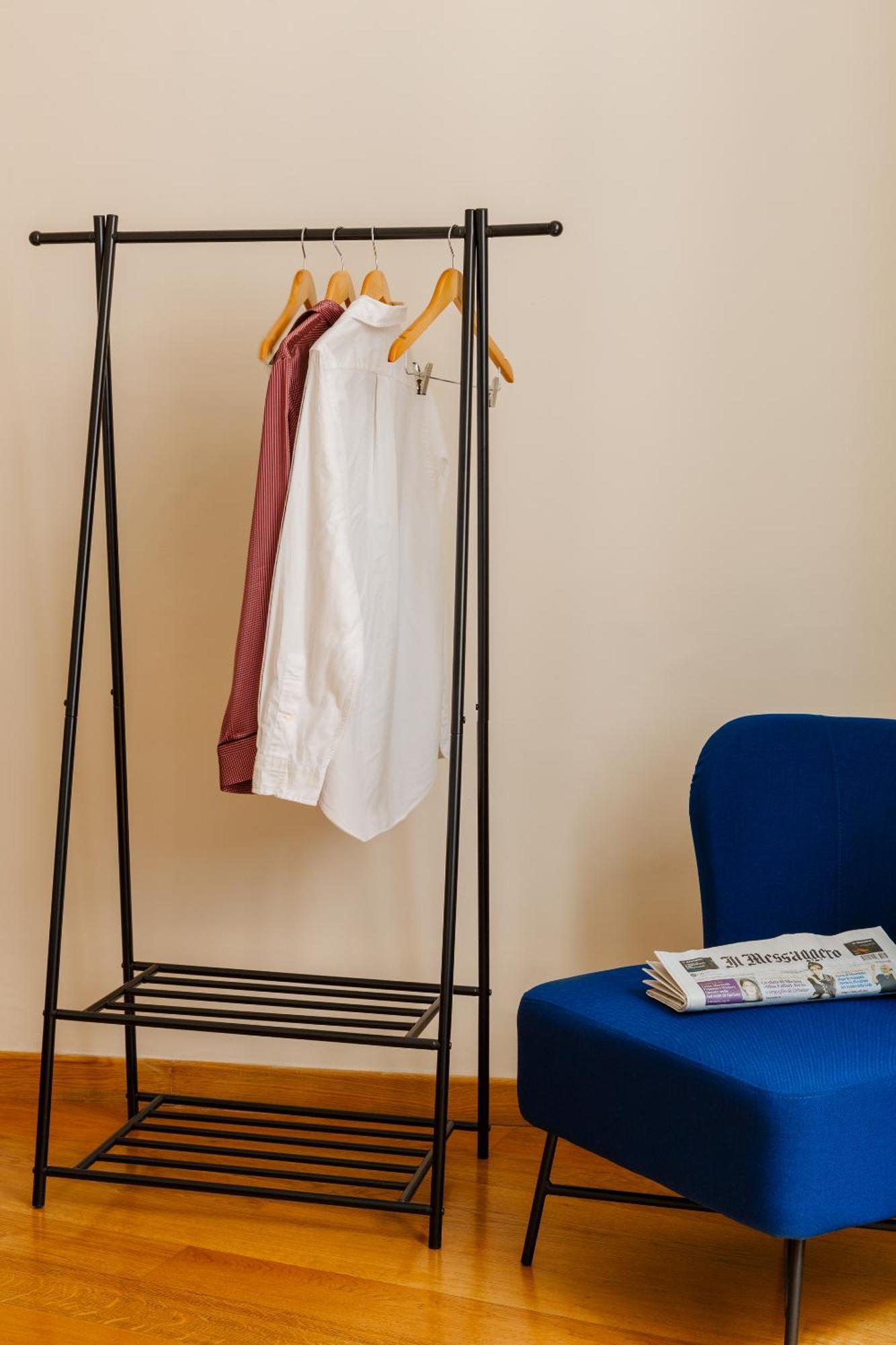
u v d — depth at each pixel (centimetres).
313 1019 201
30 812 251
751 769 194
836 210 220
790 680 228
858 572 224
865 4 216
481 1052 220
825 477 224
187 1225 195
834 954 179
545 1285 179
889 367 220
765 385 224
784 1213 146
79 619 197
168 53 236
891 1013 169
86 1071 248
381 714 195
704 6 220
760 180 221
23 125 241
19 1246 188
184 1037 248
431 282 231
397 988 216
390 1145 221
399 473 206
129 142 238
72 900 250
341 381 179
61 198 241
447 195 230
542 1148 227
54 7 238
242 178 236
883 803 193
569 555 232
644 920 234
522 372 230
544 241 228
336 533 177
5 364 244
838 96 218
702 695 230
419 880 240
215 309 238
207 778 245
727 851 191
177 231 202
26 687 249
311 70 232
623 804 233
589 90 224
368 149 232
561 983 182
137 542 244
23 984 253
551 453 231
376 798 198
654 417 227
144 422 242
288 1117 241
